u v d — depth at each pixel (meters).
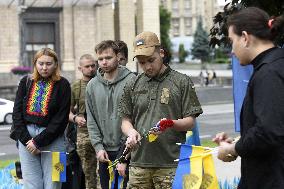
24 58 44.97
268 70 3.73
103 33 49.19
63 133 7.23
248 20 3.85
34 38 47.69
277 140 3.63
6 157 16.31
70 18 48.00
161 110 5.63
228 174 10.42
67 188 8.03
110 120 6.94
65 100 7.15
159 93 5.64
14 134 7.15
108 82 6.97
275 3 7.51
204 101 41.50
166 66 5.72
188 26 132.62
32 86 7.18
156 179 5.71
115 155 6.93
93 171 8.16
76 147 8.10
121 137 6.89
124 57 7.33
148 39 5.52
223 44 8.27
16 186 9.25
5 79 44.34
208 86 55.47
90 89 7.08
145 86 5.70
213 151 4.81
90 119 7.11
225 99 42.50
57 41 48.12
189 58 106.94
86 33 48.31
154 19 46.78
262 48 3.88
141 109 5.70
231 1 7.84
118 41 7.36
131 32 47.75
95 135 7.06
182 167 4.94
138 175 5.75
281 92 3.66
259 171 3.82
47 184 7.16
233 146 3.96
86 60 8.22
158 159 5.66
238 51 3.92
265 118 3.65
